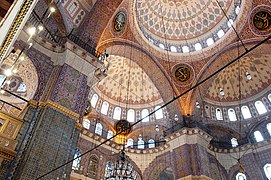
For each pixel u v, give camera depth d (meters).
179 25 17.59
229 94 18.69
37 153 7.68
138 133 17.97
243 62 17.84
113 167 8.93
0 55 3.71
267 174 14.41
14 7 3.05
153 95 19.06
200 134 14.45
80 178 13.26
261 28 13.85
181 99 16.08
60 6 11.24
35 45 10.19
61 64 10.35
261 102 17.25
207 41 16.69
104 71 12.37
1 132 7.75
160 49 16.72
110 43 13.98
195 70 16.45
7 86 15.95
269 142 15.30
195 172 12.93
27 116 8.55
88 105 16.48
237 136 16.92
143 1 16.02
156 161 15.83
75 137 9.31
